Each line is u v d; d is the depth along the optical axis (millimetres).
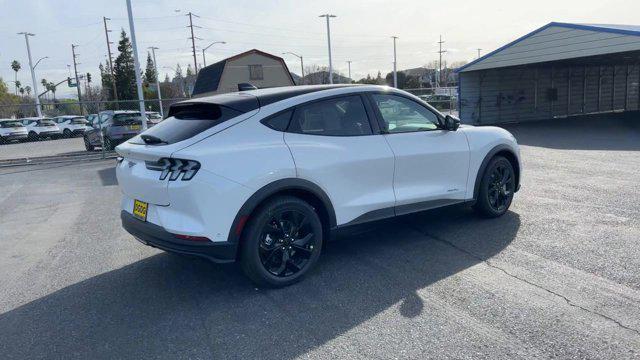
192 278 4301
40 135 31328
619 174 8031
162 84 74000
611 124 19344
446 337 3064
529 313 3303
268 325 3355
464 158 5098
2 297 4109
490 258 4348
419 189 4773
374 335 3141
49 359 3062
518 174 5758
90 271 4637
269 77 42906
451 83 73188
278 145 3889
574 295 3529
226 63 40938
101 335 3340
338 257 4602
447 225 5406
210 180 3541
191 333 3301
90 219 6848
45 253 5332
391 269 4234
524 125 21547
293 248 4051
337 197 4184
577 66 26266
